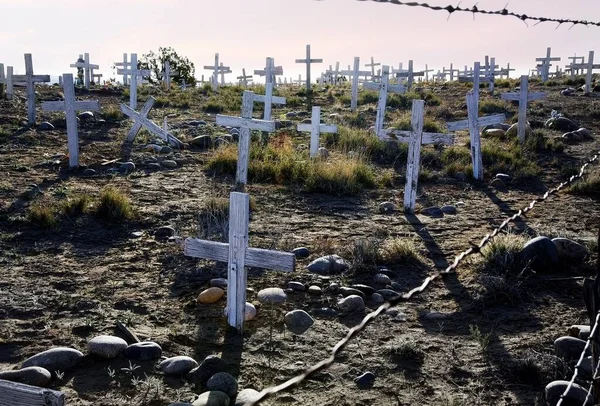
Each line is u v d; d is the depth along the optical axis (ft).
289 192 39.81
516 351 18.75
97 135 56.39
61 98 78.69
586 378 16.78
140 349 17.83
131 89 77.61
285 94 98.32
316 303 22.22
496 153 51.80
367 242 27.35
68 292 22.58
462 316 21.45
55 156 46.83
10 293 22.18
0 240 28.04
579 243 28.78
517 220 35.22
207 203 34.50
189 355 18.15
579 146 59.11
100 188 38.42
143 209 33.94
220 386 15.99
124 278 24.14
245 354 18.29
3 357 17.69
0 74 79.51
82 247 27.71
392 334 19.97
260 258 19.26
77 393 15.87
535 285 24.08
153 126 53.01
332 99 94.89
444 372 17.53
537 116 76.07
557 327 20.57
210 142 53.88
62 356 17.08
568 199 40.75
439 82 132.05
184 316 20.84
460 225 33.81
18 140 52.11
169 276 24.45
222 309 21.45
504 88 110.73
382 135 36.76
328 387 16.60
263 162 45.01
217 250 19.90
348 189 40.29
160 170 44.57
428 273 25.66
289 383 7.57
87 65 101.86
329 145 55.11
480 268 25.66
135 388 16.15
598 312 11.55
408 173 36.19
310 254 27.40
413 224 33.81
